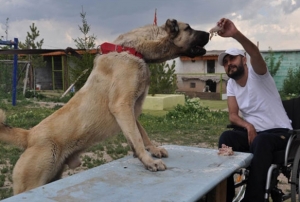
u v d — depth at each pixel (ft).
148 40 10.63
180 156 11.03
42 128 10.84
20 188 10.53
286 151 10.48
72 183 8.25
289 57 76.48
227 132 12.23
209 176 8.80
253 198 10.36
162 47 10.76
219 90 72.90
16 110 40.88
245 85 12.47
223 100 64.28
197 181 8.41
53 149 10.66
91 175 8.93
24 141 10.90
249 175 10.64
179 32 10.78
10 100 51.78
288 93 69.21
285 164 10.53
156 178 8.73
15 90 45.85
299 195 10.64
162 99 45.60
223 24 10.99
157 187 8.00
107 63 10.63
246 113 12.55
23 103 48.08
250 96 12.17
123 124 9.94
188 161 10.39
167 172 9.27
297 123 12.46
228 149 11.08
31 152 10.59
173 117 35.47
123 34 11.00
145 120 33.35
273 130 11.84
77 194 7.53
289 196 11.41
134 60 10.39
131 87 10.18
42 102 51.88
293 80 69.82
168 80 53.26
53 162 10.69
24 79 58.59
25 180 10.47
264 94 12.07
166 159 10.70
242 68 12.23
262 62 11.64
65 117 10.90
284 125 11.99
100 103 10.67
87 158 19.31
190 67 79.66
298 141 11.14
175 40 10.77
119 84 10.23
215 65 76.89
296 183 10.55
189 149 11.95
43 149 10.58
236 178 14.58
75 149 11.03
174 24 10.68
